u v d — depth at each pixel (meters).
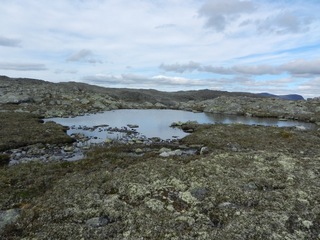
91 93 121.94
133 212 14.37
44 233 12.64
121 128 54.03
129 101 135.25
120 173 20.27
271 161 22.34
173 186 17.56
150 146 35.53
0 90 97.38
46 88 113.12
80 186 18.05
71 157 29.56
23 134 38.47
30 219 14.05
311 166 21.09
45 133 40.34
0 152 31.02
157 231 12.69
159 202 15.40
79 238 12.23
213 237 12.04
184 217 13.79
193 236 12.28
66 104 90.25
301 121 69.88
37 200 16.55
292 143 34.22
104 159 26.19
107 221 13.84
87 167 23.44
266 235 12.08
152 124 61.19
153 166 21.48
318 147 32.47
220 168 20.52
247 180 18.33
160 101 154.38
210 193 16.61
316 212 14.10
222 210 14.63
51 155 30.31
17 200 17.06
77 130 49.72
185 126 54.69
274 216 13.59
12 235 12.84
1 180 19.89
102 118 70.81
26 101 85.31
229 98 116.38
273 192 16.47
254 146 32.84
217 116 81.44
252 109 92.69
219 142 35.47
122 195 16.75
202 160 22.84
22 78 152.38
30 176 21.00
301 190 16.59
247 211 14.30
